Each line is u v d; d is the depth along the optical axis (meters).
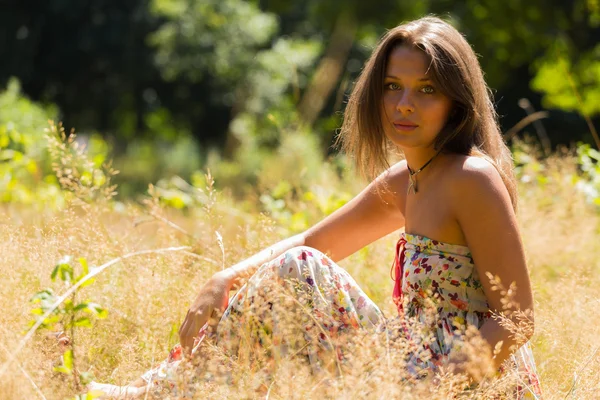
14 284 4.06
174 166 26.14
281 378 3.36
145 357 4.07
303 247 3.90
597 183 7.82
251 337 3.71
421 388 3.32
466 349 3.55
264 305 3.76
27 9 31.84
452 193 3.82
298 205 7.19
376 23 29.38
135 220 5.50
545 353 4.48
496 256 3.73
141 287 4.46
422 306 3.93
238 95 28.95
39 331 3.80
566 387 4.03
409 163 4.04
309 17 30.72
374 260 5.56
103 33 31.69
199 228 6.16
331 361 3.50
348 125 4.36
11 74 31.92
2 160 10.11
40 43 32.34
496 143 4.02
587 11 27.12
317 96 13.05
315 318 3.76
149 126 33.34
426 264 3.90
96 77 32.88
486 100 4.00
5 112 15.56
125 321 4.32
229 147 26.12
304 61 28.84
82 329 4.10
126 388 3.64
